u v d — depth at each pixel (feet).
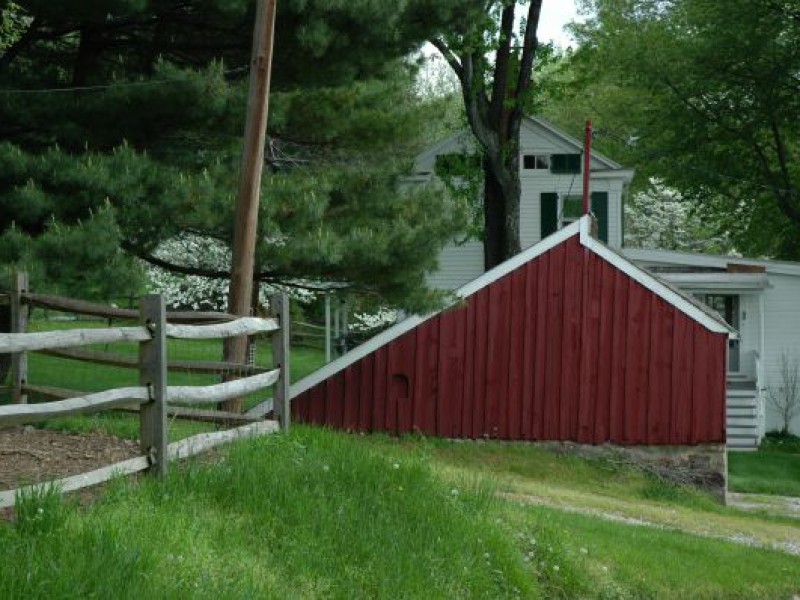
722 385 70.64
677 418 70.69
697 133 140.26
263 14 45.91
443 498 30.45
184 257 72.13
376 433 70.38
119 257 45.42
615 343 71.00
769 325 115.75
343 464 30.40
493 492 34.32
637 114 158.51
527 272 71.15
